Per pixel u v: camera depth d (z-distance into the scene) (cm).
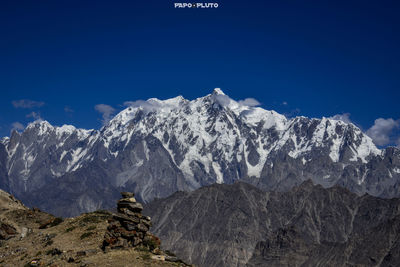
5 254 5550
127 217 4941
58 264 4606
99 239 5350
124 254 4688
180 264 4641
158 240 5088
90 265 4394
